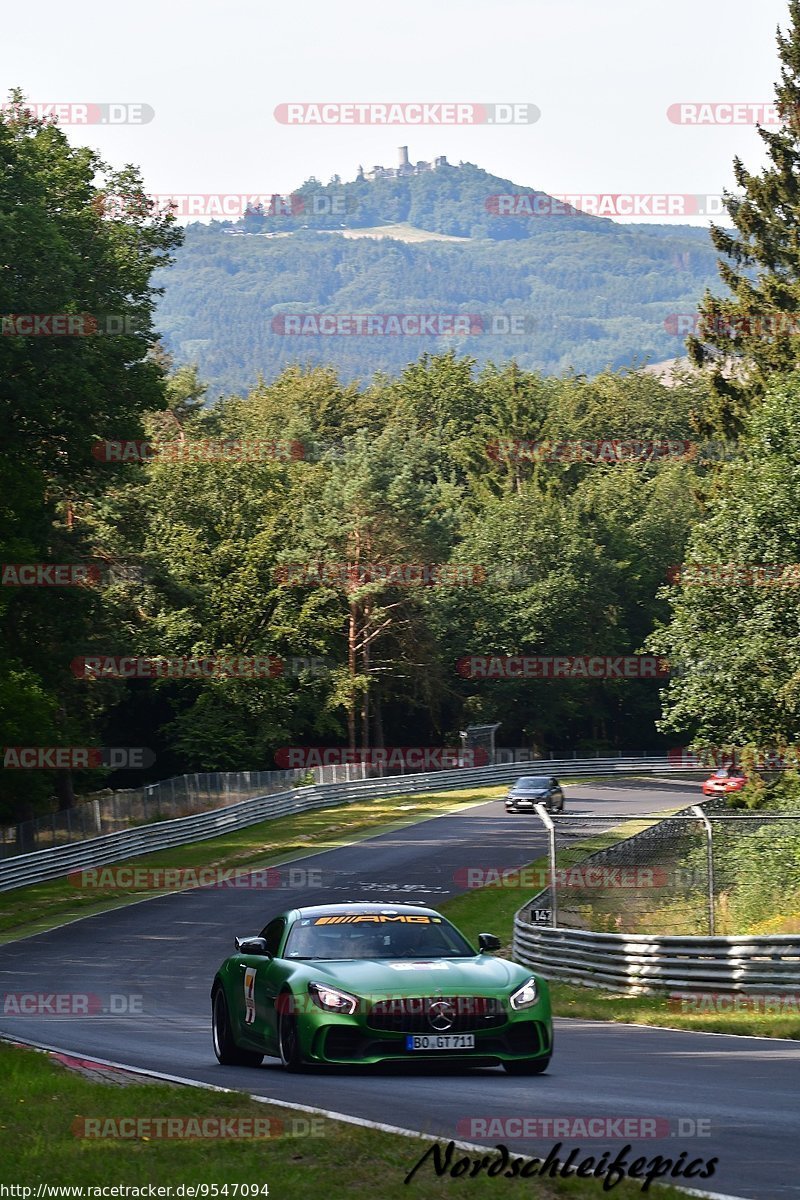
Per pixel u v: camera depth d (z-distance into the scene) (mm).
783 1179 24141
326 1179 23828
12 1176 24562
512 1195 22625
